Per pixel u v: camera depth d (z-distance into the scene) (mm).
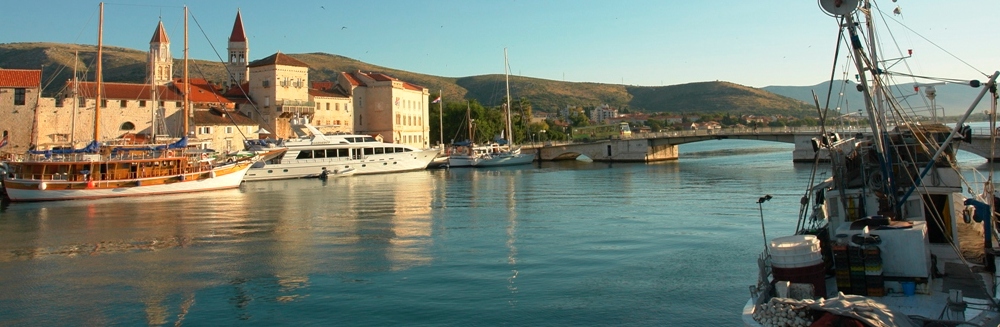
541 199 53656
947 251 16328
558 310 21016
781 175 74750
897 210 15805
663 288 23359
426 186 69500
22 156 72812
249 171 80062
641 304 21500
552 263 27672
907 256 13922
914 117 18703
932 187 16266
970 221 17500
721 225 37094
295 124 87375
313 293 23578
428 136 143125
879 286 13812
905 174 16984
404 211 46688
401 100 131125
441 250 31031
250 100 113188
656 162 115875
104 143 67188
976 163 75125
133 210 49125
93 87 92812
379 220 41969
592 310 20969
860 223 14984
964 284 14547
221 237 35812
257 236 35969
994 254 16109
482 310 21172
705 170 88000
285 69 113750
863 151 17891
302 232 37188
